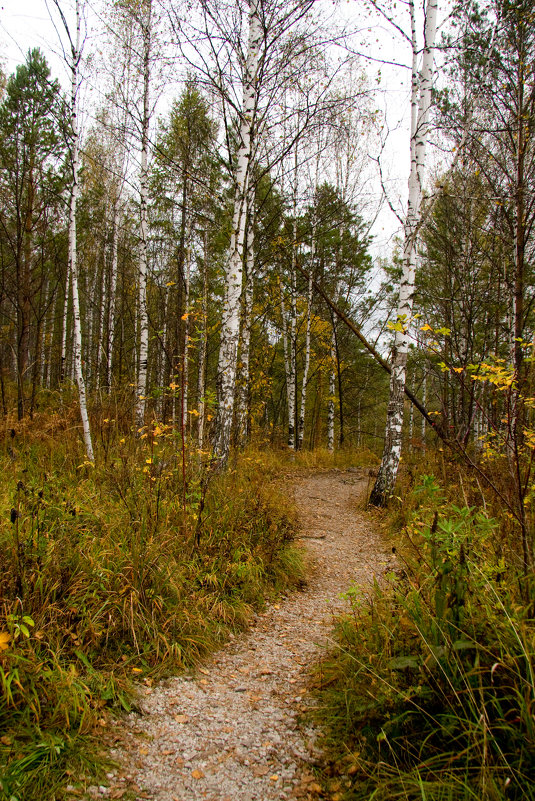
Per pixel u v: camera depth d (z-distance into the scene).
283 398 25.73
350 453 16.00
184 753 2.33
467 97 9.30
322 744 2.40
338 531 7.05
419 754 2.05
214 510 5.22
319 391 20.06
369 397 25.23
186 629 3.43
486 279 10.34
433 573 2.78
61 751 2.20
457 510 2.88
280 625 3.99
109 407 9.33
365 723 2.40
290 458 14.80
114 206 15.66
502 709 2.10
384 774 2.06
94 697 2.57
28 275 11.20
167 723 2.55
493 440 5.32
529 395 3.10
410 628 2.68
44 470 5.76
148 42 9.71
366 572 5.23
